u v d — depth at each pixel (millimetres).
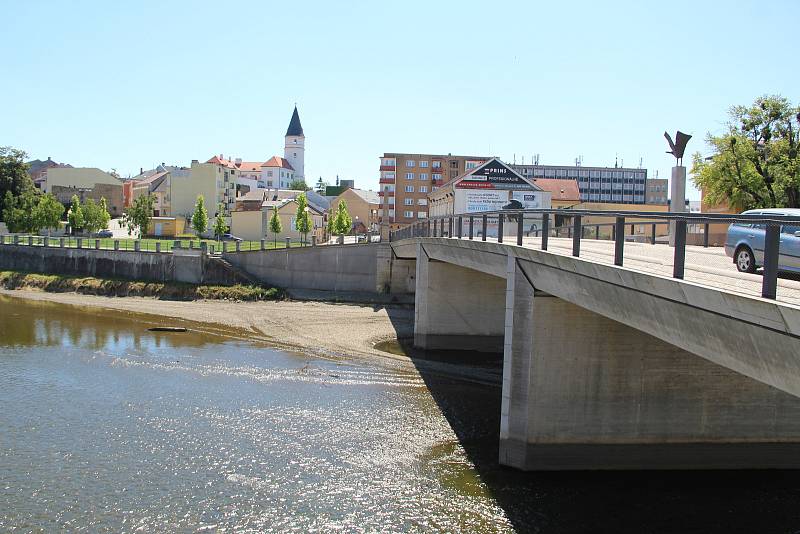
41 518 15953
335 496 17094
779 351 9039
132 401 25359
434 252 34094
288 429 22172
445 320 36156
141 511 16328
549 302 17906
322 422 22891
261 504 16719
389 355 34406
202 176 118875
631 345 18031
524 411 18219
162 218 101375
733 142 41312
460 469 18703
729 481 17875
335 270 57094
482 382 28875
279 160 181500
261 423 22781
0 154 92375
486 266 24781
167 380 28672
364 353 34812
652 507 16438
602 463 18281
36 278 64188
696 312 10945
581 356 18000
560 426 18156
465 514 16078
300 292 56188
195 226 92688
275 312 48781
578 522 15703
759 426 18469
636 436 18234
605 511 16203
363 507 16500
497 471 18484
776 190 40344
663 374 18141
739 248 15391
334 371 30531
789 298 9672
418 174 117688
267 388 27391
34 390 26859
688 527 15555
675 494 17109
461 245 27172
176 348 35844
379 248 55375
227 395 26281
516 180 63938
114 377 29156
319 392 26781
